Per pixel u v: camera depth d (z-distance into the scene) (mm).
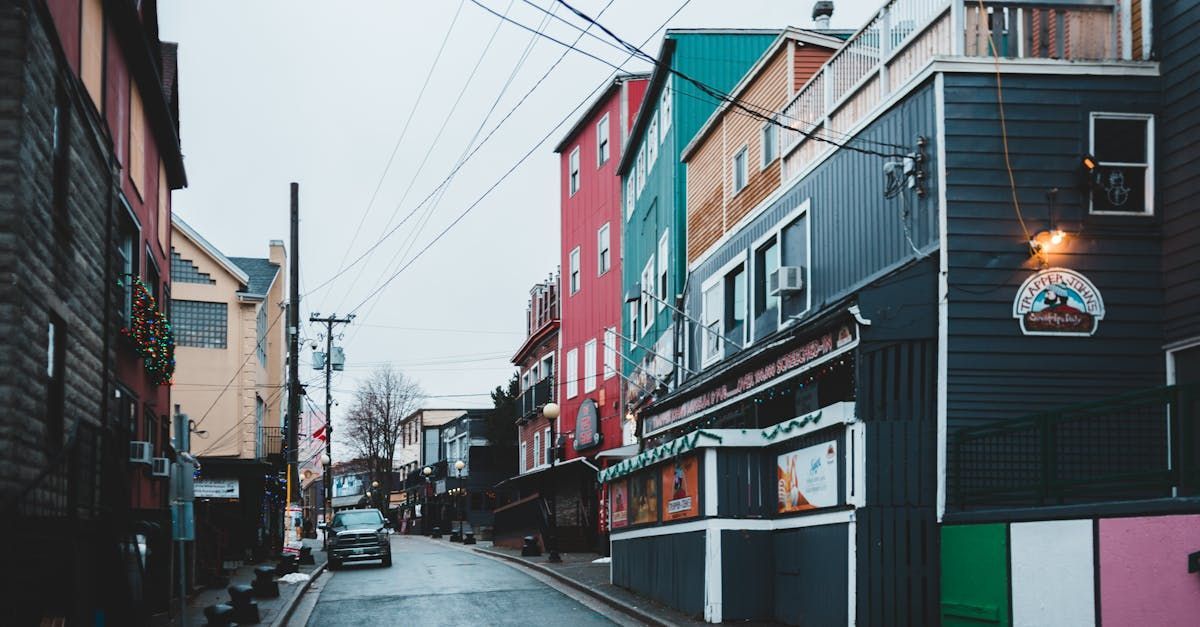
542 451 44594
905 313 13977
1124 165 14195
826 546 14531
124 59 17250
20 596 10734
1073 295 13945
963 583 12992
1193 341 13469
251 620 17188
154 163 20672
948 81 14234
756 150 21359
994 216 14039
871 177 16094
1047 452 11984
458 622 18109
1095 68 14242
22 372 10789
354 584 26125
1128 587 10328
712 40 28062
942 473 13633
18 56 10797
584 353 38656
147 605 16219
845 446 14078
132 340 17297
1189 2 13820
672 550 18344
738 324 22141
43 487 11742
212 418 35688
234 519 31875
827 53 20016
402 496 93000
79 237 13641
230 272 36688
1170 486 10562
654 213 29984
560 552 35812
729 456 16750
